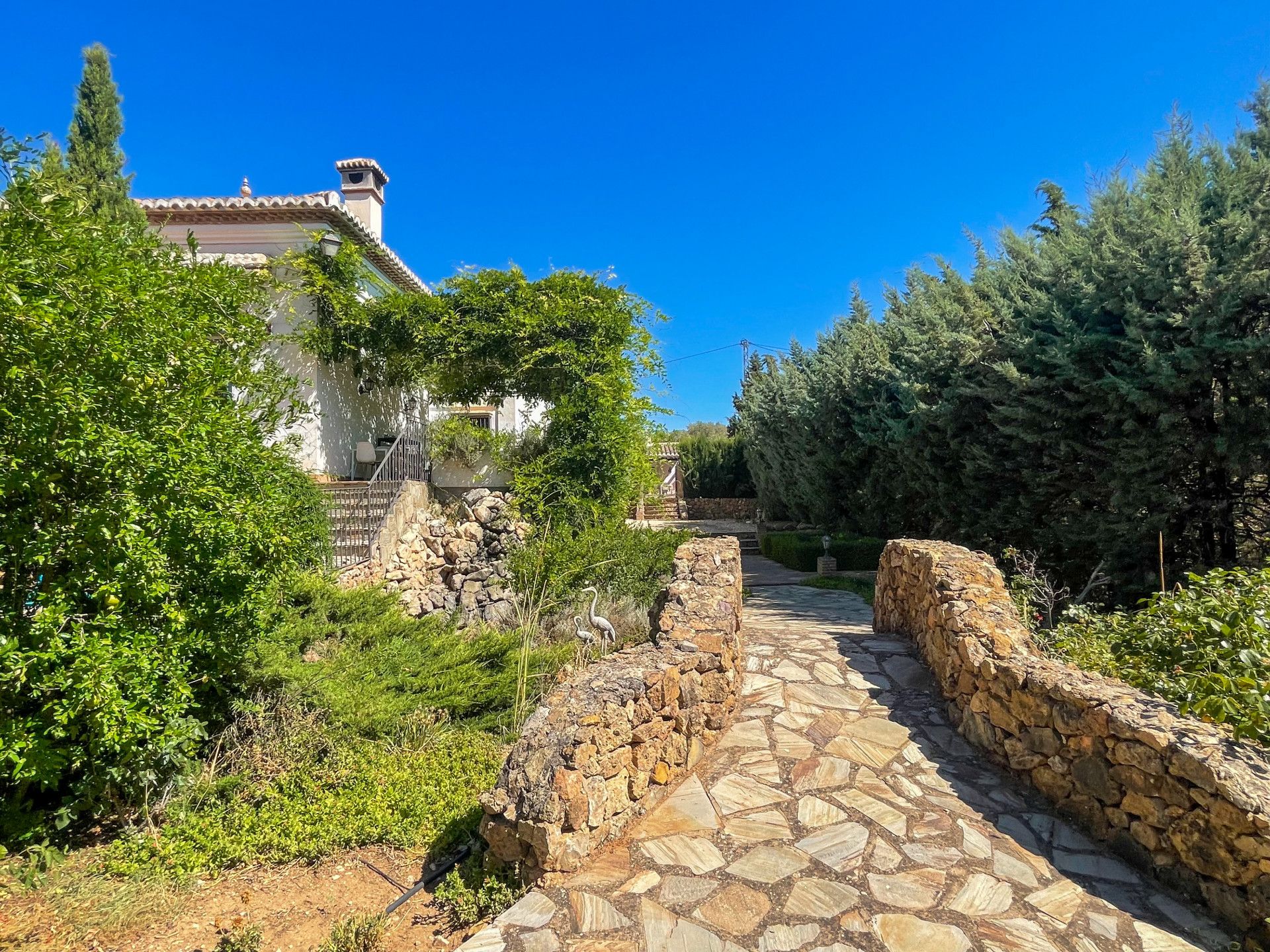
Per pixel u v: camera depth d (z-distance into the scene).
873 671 5.51
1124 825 3.22
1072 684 3.66
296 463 7.38
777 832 3.44
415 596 9.34
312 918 3.13
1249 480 7.26
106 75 10.00
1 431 3.30
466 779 4.26
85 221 3.92
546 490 10.37
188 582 4.14
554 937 2.73
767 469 20.56
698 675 4.22
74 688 3.36
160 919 3.11
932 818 3.54
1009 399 8.45
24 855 3.55
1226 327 6.59
